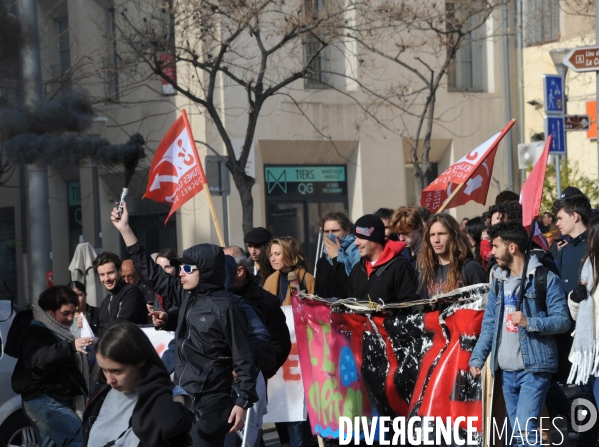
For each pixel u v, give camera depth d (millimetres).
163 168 9961
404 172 23828
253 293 7219
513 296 6973
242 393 6059
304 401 8609
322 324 7957
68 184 24328
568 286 8648
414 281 7727
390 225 9164
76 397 7812
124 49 21359
